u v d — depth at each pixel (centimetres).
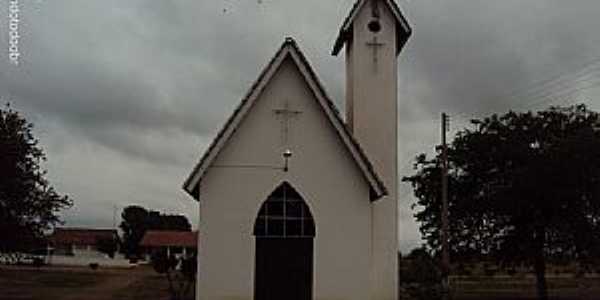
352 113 2441
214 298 2102
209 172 2142
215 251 2119
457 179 4516
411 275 2970
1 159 4750
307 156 2181
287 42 2144
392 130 2419
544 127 4412
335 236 2170
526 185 4100
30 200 4884
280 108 2181
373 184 2169
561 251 4278
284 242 2153
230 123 2114
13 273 5697
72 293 4438
